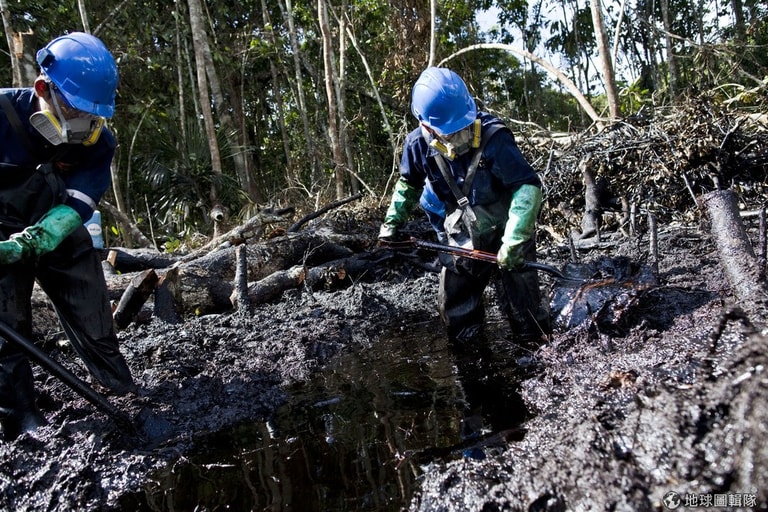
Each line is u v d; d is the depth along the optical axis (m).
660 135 6.06
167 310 4.17
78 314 2.63
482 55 14.61
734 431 1.40
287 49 13.95
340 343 3.79
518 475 1.77
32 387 2.56
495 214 3.11
